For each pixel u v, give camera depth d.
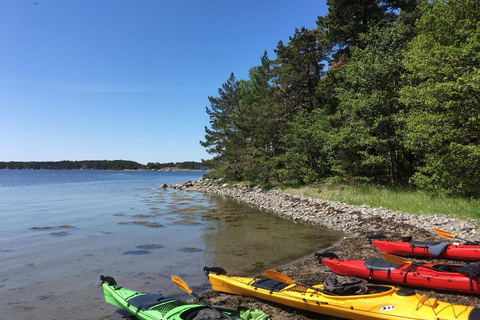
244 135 42.97
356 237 14.16
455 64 14.29
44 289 8.99
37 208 27.92
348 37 29.42
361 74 22.11
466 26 15.17
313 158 30.34
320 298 6.64
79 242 14.81
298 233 16.39
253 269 10.62
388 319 5.64
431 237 12.28
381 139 22.23
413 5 27.86
